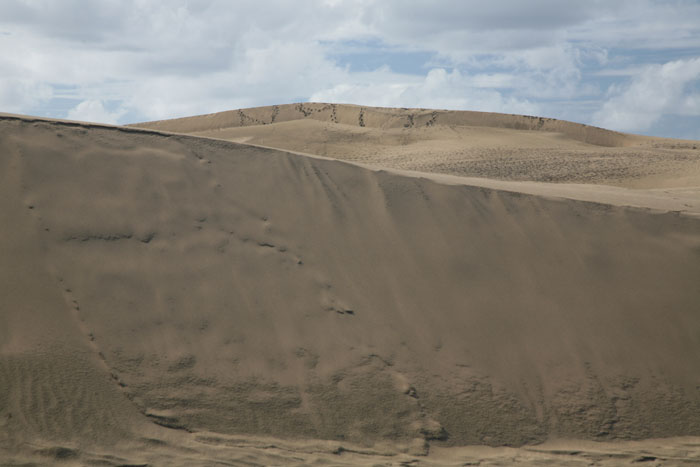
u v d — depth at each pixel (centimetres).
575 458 1249
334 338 1389
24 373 1098
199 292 1379
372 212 1733
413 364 1383
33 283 1251
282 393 1249
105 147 1614
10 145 1492
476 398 1346
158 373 1200
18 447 978
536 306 1583
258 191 1684
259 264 1492
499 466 1183
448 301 1550
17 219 1346
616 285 1673
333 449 1159
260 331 1352
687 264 1748
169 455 1048
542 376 1433
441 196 1834
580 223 1838
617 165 5384
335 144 7081
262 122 10150
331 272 1537
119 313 1273
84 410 1078
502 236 1756
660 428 1371
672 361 1520
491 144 6894
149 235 1446
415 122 9531
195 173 1653
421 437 1230
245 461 1062
